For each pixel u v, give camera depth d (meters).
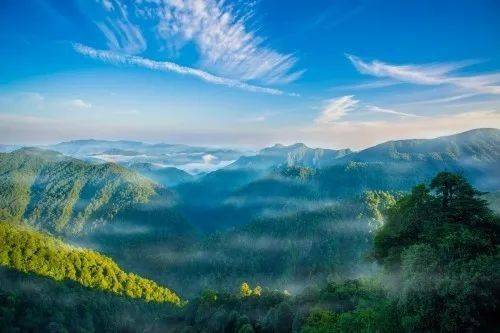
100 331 132.38
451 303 32.97
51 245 169.62
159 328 116.06
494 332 31.41
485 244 36.12
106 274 175.62
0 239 153.88
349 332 47.50
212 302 111.62
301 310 71.12
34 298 125.88
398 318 38.81
